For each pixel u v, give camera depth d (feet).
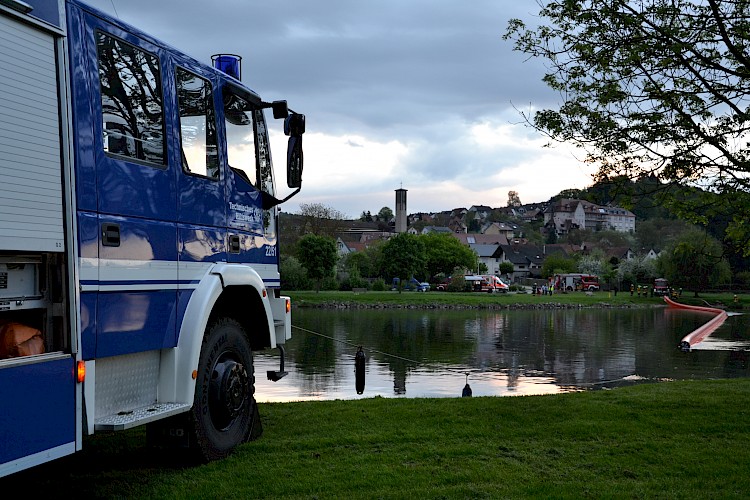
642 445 23.80
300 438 23.95
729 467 21.12
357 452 22.17
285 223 347.36
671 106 27.99
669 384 40.98
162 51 17.67
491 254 457.27
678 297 291.58
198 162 19.15
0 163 12.17
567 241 646.74
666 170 28.81
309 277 273.95
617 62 28.37
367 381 69.05
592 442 24.29
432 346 111.55
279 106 22.53
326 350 100.42
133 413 16.03
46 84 13.42
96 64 15.02
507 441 24.30
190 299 18.43
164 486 17.87
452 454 22.17
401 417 28.53
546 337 131.13
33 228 12.96
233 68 22.09
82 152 14.42
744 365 89.97
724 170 28.17
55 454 13.41
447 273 357.41
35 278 13.41
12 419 12.43
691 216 30.63
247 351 21.76
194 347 18.02
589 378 77.15
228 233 20.66
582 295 308.60
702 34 28.35
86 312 14.44
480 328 151.43
